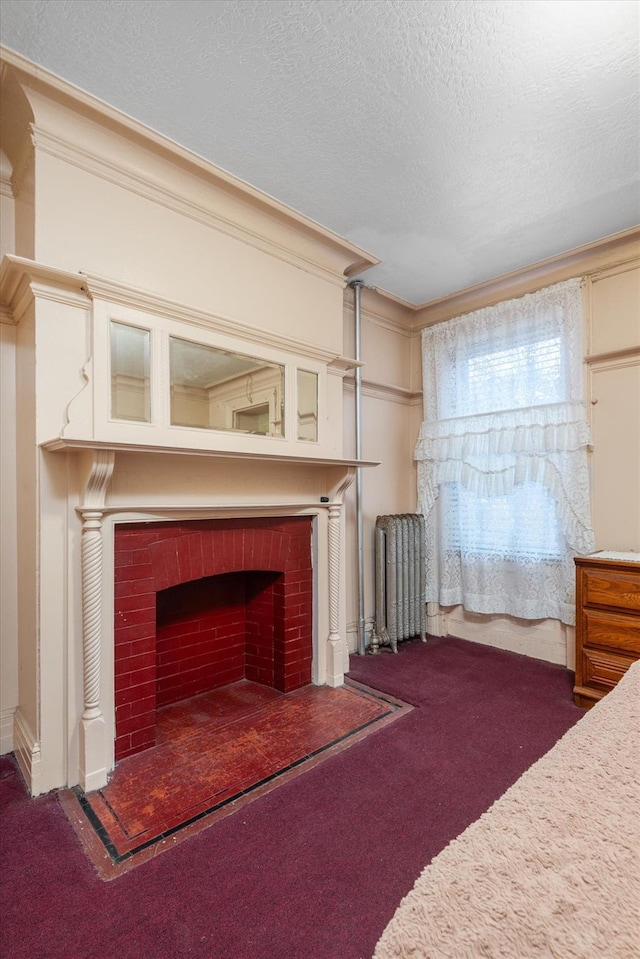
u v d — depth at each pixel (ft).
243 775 6.23
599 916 1.55
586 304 9.78
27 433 6.32
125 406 6.51
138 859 4.82
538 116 6.10
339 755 6.69
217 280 7.58
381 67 5.37
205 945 3.93
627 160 6.93
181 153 6.68
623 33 4.93
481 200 7.90
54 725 5.98
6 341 6.90
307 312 8.97
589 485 9.68
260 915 4.19
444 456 11.68
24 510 6.57
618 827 1.96
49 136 5.89
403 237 9.05
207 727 7.48
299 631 9.02
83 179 6.20
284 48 5.15
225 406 7.66
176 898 4.36
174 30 4.96
